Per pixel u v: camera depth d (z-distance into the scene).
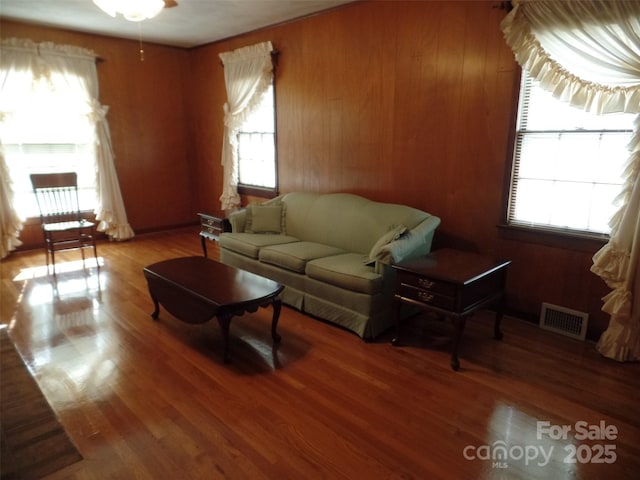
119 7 2.70
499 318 2.96
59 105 5.17
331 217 3.95
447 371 2.58
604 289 2.85
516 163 3.15
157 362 2.70
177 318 3.11
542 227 3.09
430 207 3.69
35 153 5.12
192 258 3.57
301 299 3.44
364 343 2.96
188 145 6.51
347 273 3.03
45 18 4.63
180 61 6.19
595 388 2.40
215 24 4.78
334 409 2.22
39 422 2.11
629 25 2.44
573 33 2.65
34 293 3.88
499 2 3.02
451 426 2.09
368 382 2.47
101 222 5.66
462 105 3.34
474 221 3.42
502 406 2.24
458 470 1.81
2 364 2.66
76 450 1.92
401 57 3.65
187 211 6.68
